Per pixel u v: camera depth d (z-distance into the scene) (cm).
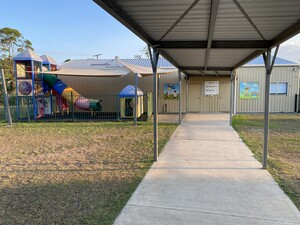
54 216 302
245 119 1237
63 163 528
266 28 392
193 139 752
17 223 288
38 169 489
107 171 468
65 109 1537
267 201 331
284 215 295
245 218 288
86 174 454
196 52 614
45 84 1441
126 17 339
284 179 409
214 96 1622
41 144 724
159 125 1061
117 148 655
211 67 970
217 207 315
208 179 412
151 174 442
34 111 1284
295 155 561
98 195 360
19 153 623
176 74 1619
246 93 1555
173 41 501
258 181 401
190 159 534
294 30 369
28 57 1288
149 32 436
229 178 416
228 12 330
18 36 3572
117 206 323
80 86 1683
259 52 554
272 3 295
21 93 1302
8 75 2906
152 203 328
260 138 756
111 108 1666
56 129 997
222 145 666
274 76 1527
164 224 277
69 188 389
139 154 586
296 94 1522
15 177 445
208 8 320
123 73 1259
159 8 320
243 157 545
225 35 448
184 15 345
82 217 298
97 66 1798
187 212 303
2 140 790
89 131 938
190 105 1644
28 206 330
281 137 767
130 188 382
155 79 521
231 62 825
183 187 380
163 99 1641
